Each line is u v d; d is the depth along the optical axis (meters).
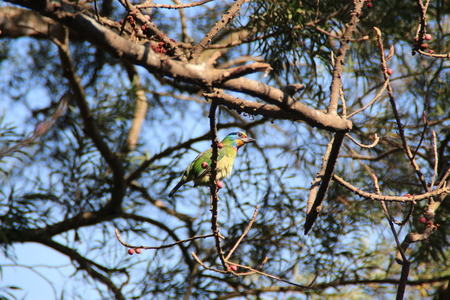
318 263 10.70
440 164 8.89
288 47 9.15
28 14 11.61
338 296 10.40
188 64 3.97
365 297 10.33
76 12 3.55
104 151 11.24
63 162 11.43
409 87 9.55
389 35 9.16
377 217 10.05
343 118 5.16
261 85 4.34
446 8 8.77
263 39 9.23
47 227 12.30
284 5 8.63
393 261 10.27
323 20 8.83
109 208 12.48
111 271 11.84
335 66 5.64
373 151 10.43
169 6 4.94
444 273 10.31
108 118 11.46
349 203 10.43
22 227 11.34
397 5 8.59
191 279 11.77
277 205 11.32
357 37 9.16
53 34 9.65
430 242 9.09
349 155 10.48
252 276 10.98
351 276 10.80
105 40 3.69
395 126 9.59
